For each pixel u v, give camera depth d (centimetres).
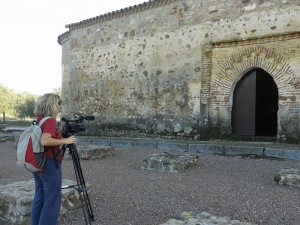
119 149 998
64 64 1698
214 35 1104
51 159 310
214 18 1104
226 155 878
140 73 1316
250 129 1056
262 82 1487
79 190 341
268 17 980
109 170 686
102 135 1447
